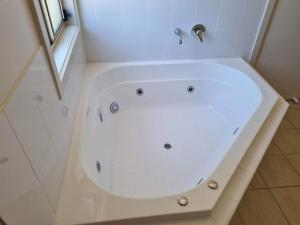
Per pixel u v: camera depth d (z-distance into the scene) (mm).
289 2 1902
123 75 2090
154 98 2252
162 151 1878
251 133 1346
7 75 606
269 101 1629
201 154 1863
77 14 1735
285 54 2199
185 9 1872
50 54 950
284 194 1635
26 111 703
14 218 595
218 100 2225
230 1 1871
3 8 623
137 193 1551
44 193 815
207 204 970
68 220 916
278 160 1885
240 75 2012
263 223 1460
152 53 2092
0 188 531
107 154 1751
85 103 1568
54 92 1017
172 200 983
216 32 2027
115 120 2125
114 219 919
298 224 1464
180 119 2182
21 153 647
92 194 1009
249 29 2033
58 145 1023
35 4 813
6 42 622
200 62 2141
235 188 1079
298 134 2141
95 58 2059
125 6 1801
